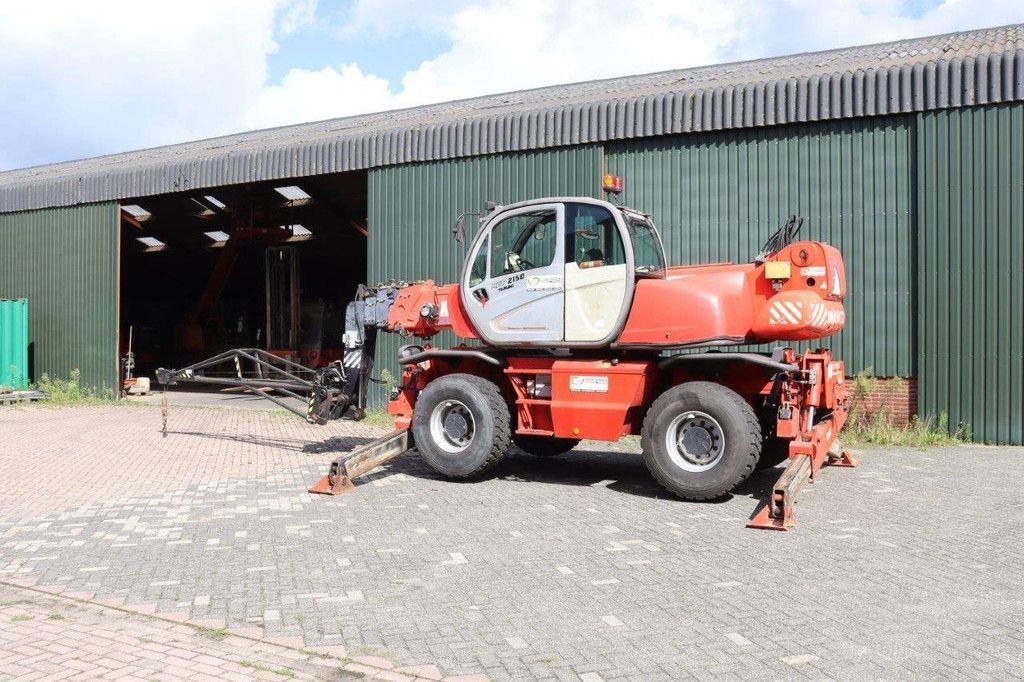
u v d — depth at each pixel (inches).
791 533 267.4
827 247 314.5
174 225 1043.9
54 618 192.2
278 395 840.9
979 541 256.4
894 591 208.5
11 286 846.5
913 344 493.0
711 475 305.7
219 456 439.5
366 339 423.5
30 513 301.4
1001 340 469.7
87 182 798.5
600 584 215.2
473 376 363.6
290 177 697.6
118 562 237.5
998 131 470.3
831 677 158.1
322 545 254.7
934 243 483.8
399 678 158.6
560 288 341.4
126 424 587.2
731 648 172.2
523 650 171.8
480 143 610.9
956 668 162.1
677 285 325.4
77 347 807.7
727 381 333.7
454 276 626.2
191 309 1322.6
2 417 637.3
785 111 515.8
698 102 538.0
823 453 325.4
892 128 497.7
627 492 337.4
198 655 169.5
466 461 351.3
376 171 657.0
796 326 307.9
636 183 562.3
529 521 285.6
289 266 949.2
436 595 207.0
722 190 538.6
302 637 179.5
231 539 262.5
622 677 158.4
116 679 157.3
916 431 480.7
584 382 338.0
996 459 416.2
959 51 494.3
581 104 576.1
